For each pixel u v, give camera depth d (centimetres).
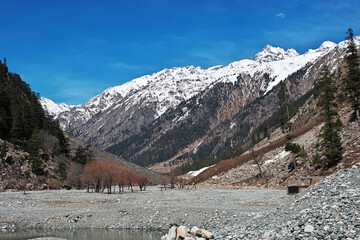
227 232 2850
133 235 3578
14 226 4078
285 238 2139
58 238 3353
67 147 14262
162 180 11044
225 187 9781
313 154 8169
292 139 10619
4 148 9688
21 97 15025
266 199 5541
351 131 7781
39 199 6162
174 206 4775
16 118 11462
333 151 7094
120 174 9075
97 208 5038
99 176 8662
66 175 11281
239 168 11062
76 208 5209
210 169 12988
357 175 3148
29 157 10262
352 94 8650
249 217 3647
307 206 2814
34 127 12925
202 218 3981
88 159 13688
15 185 8875
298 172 8031
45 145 12394
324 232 2052
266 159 10444
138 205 5178
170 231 2742
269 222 2770
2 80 15750
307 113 13612
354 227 1998
